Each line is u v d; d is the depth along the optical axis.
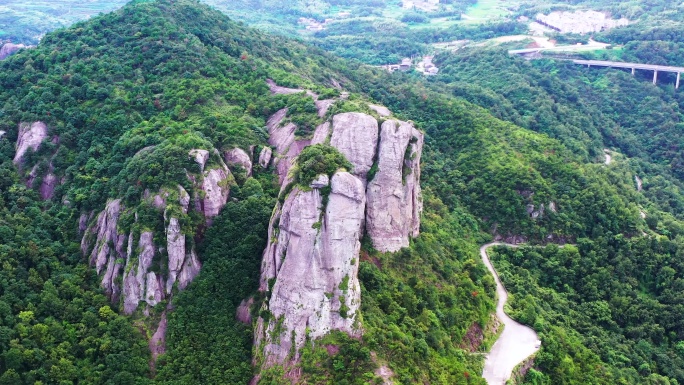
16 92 129.00
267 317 77.19
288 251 76.06
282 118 114.56
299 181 77.50
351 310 74.88
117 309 87.50
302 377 71.69
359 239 80.19
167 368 78.81
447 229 119.62
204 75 132.12
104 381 77.88
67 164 112.50
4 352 76.44
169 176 91.19
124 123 115.75
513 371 90.12
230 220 91.06
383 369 71.88
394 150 89.94
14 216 101.06
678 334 114.62
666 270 125.44
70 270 93.62
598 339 109.31
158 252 87.19
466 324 93.38
